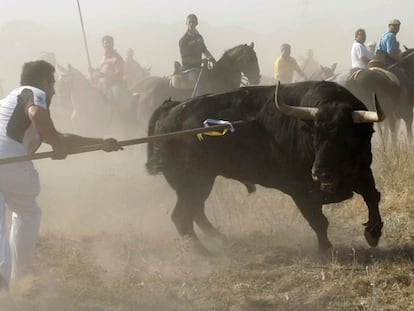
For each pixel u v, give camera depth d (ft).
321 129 19.84
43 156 18.33
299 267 20.81
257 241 23.76
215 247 23.49
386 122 41.63
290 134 21.38
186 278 20.18
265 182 22.71
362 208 25.81
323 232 21.91
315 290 19.36
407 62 43.68
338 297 18.71
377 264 20.59
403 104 42.57
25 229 19.03
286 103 21.63
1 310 17.80
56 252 22.40
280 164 21.85
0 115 18.52
